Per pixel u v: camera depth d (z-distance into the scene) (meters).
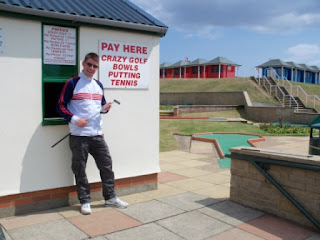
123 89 5.46
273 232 4.24
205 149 10.91
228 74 48.97
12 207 4.57
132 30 5.43
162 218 4.62
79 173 4.72
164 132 13.88
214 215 4.77
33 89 4.62
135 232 4.14
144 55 5.66
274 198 4.79
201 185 6.43
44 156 4.76
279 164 4.57
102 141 4.87
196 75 50.38
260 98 28.09
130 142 5.61
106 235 4.03
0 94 4.38
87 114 4.66
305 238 4.09
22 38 4.50
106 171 4.95
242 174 5.20
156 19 5.82
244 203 5.20
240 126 17.23
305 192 4.39
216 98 27.75
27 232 4.05
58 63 4.86
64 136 4.91
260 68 46.12
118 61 5.36
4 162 4.45
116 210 4.89
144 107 5.73
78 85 4.62
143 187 5.88
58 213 4.71
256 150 5.00
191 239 3.99
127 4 6.42
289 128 17.34
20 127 4.55
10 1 4.36
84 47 5.02
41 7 4.49
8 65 4.41
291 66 46.28
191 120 18.59
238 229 4.31
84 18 4.81
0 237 2.75
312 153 6.92
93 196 5.29
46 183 4.80
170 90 33.06
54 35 4.79
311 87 36.62
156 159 5.96
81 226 4.27
